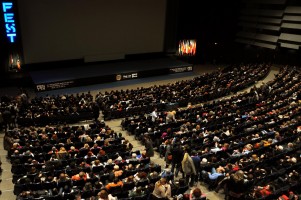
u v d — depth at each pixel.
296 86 27.00
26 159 14.73
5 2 28.06
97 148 15.59
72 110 21.81
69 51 33.91
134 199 11.38
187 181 13.88
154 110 22.00
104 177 13.06
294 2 38.78
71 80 30.28
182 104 25.77
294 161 14.39
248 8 43.69
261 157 14.71
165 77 35.84
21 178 12.38
